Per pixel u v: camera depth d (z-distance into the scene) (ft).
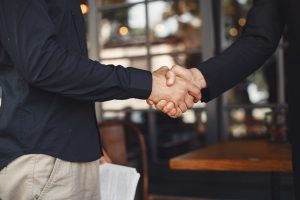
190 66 12.85
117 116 13.52
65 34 3.80
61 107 3.73
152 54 12.84
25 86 3.66
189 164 6.41
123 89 3.69
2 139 3.73
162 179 12.25
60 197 3.72
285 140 8.23
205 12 11.67
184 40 14.08
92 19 13.07
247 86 12.31
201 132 13.28
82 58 3.58
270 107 11.43
